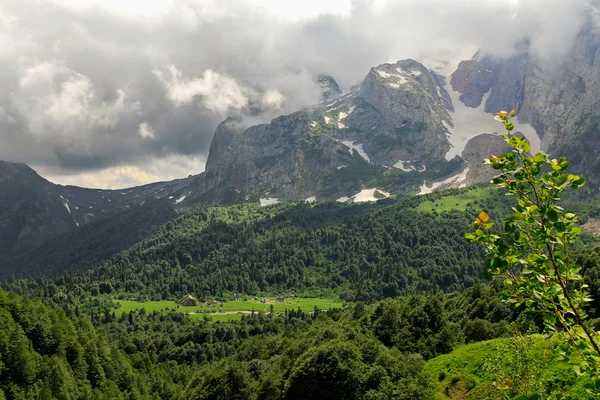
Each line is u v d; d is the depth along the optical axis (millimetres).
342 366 76500
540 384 21547
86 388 140750
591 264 106188
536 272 11578
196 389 105312
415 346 89750
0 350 132500
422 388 67375
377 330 101062
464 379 68750
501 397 21625
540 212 11203
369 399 70312
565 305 11570
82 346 157625
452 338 91062
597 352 11258
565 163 11133
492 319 102812
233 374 97062
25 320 151250
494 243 11875
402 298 171000
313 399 76500
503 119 11992
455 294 184250
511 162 11852
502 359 24859
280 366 96188
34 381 131375
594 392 11133
